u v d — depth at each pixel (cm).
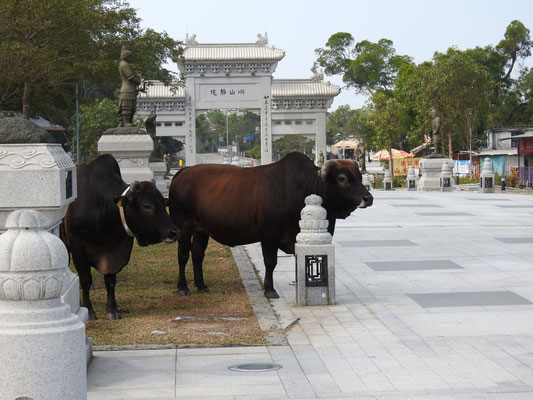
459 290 1097
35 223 432
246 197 1067
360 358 740
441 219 2188
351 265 1348
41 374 409
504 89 7975
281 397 616
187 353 766
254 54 6869
